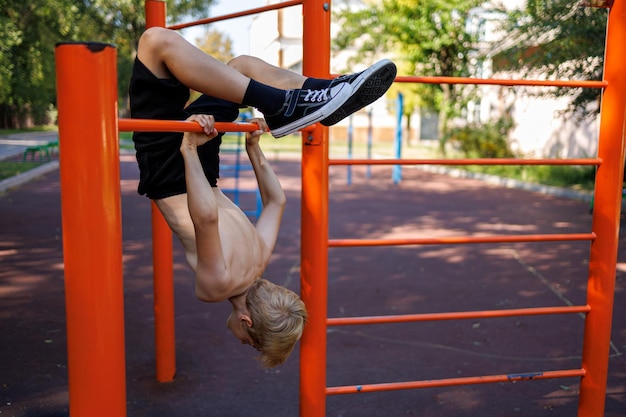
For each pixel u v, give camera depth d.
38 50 11.84
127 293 5.41
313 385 2.48
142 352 4.08
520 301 5.42
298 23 24.58
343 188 14.30
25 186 12.95
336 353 4.15
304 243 2.41
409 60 17.83
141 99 2.07
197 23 2.70
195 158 1.93
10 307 4.96
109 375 1.52
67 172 1.45
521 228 9.00
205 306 5.07
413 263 6.83
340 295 5.54
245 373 3.79
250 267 2.13
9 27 9.99
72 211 1.46
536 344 4.36
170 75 2.04
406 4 17.27
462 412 3.32
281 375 3.78
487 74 17.50
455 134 18.73
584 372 2.77
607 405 3.42
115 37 20.12
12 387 3.51
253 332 2.07
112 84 1.46
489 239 2.66
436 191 13.82
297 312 2.09
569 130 15.70
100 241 1.47
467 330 4.62
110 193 1.47
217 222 1.91
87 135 1.43
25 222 8.83
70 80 1.42
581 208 10.98
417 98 20.64
